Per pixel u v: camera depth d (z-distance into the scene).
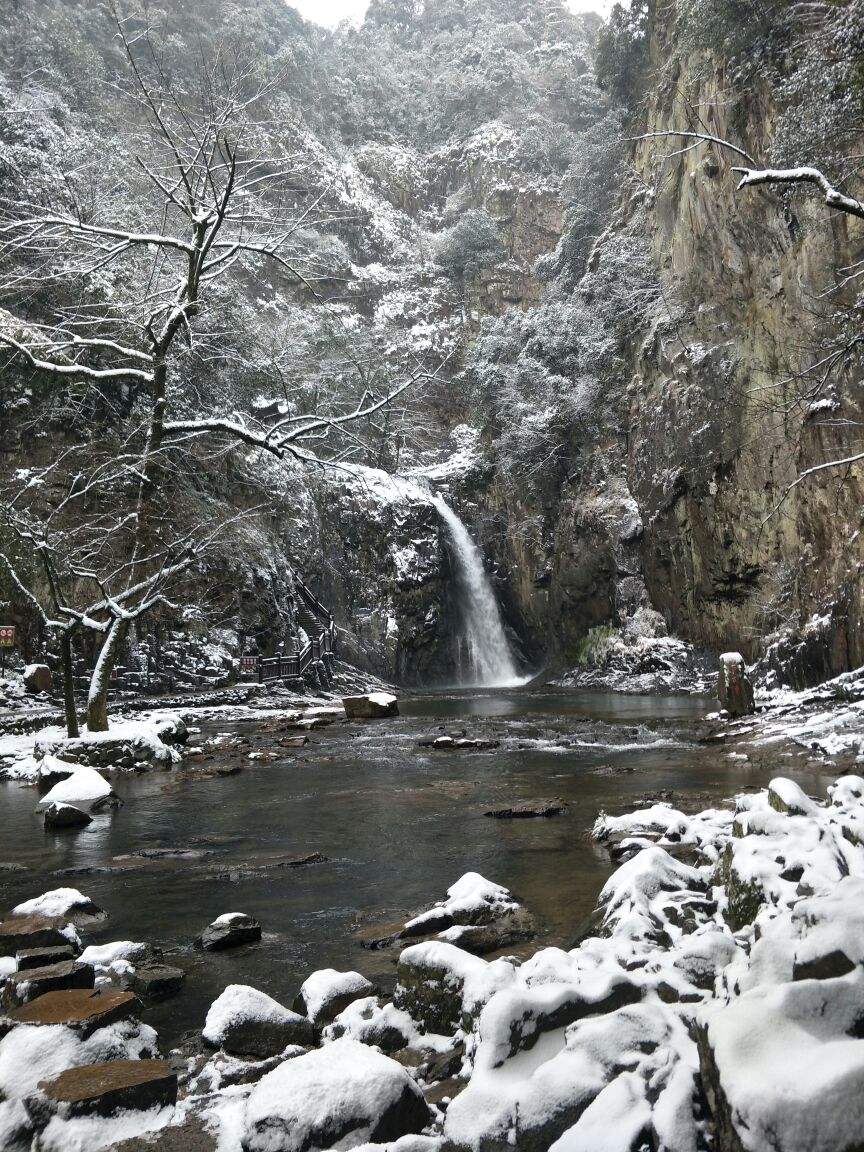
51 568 14.60
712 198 29.39
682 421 31.55
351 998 3.82
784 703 17.16
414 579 41.38
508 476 44.69
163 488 27.69
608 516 36.47
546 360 42.00
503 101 75.56
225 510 30.11
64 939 4.70
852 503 21.03
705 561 30.50
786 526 25.72
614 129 44.06
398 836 8.05
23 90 40.16
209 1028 3.55
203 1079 3.19
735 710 17.31
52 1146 2.62
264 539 32.50
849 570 20.20
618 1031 2.67
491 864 6.73
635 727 17.48
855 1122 1.89
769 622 26.89
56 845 8.26
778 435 26.00
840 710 14.58
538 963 3.61
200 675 26.81
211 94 22.72
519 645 46.06
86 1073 2.95
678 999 3.04
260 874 6.78
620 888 4.47
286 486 35.47
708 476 29.73
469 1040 3.24
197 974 4.52
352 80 79.75
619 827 7.18
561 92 73.75
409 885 6.26
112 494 25.89
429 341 59.31
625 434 36.94
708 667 30.81
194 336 24.45
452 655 43.16
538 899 5.63
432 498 45.44
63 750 13.63
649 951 3.71
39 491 24.47
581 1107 2.42
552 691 33.59
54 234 19.30
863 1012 2.21
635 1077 2.45
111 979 4.18
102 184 30.78
